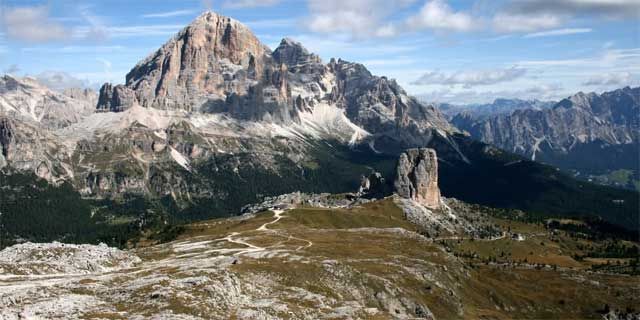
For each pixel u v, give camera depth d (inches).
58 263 6387.8
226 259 7608.3
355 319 5329.7
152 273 6008.9
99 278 5541.3
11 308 4200.3
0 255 6742.1
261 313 4825.3
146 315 4281.5
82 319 4069.9
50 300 4495.6
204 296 4854.8
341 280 7263.8
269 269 6776.6
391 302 7436.0
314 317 5206.7
